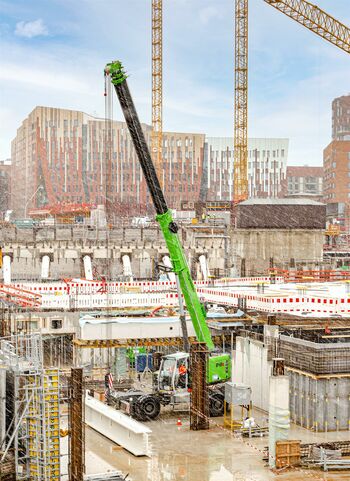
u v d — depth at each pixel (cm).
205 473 2920
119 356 4884
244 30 15175
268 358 3884
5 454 2631
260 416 3806
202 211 12712
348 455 3184
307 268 10612
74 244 9400
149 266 9594
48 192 19250
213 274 9094
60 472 2722
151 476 2872
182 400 3819
